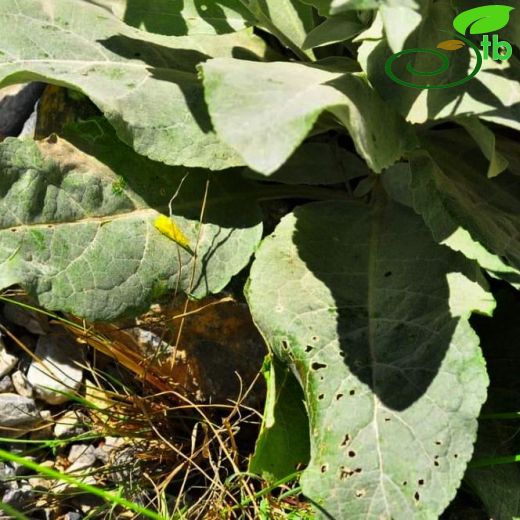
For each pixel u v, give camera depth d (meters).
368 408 1.82
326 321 1.93
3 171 2.00
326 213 2.14
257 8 2.26
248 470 2.02
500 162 2.00
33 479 2.23
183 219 2.13
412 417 1.80
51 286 1.98
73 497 2.22
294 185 2.29
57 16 2.19
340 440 1.80
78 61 2.10
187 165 2.03
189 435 2.29
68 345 2.43
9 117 2.70
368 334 1.91
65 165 2.07
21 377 2.38
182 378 2.29
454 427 1.78
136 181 2.12
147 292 2.06
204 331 2.26
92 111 2.50
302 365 1.87
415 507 1.74
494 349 2.19
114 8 2.37
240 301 2.25
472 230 1.93
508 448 2.03
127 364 2.33
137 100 2.04
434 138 2.32
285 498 2.11
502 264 1.89
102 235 2.05
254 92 1.67
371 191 2.25
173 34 2.35
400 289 1.97
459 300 1.91
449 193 1.99
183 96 2.09
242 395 2.28
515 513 1.95
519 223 2.11
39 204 2.02
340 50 2.42
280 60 2.40
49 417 2.37
